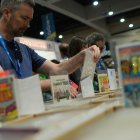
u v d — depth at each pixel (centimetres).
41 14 775
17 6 136
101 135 31
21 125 41
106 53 344
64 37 1023
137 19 951
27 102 67
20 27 141
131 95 46
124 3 763
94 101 75
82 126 36
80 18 783
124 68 47
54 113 56
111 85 167
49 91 135
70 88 121
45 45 418
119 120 38
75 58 146
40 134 30
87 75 129
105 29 963
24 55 146
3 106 60
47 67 154
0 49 133
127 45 47
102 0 788
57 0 620
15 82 61
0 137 37
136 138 28
